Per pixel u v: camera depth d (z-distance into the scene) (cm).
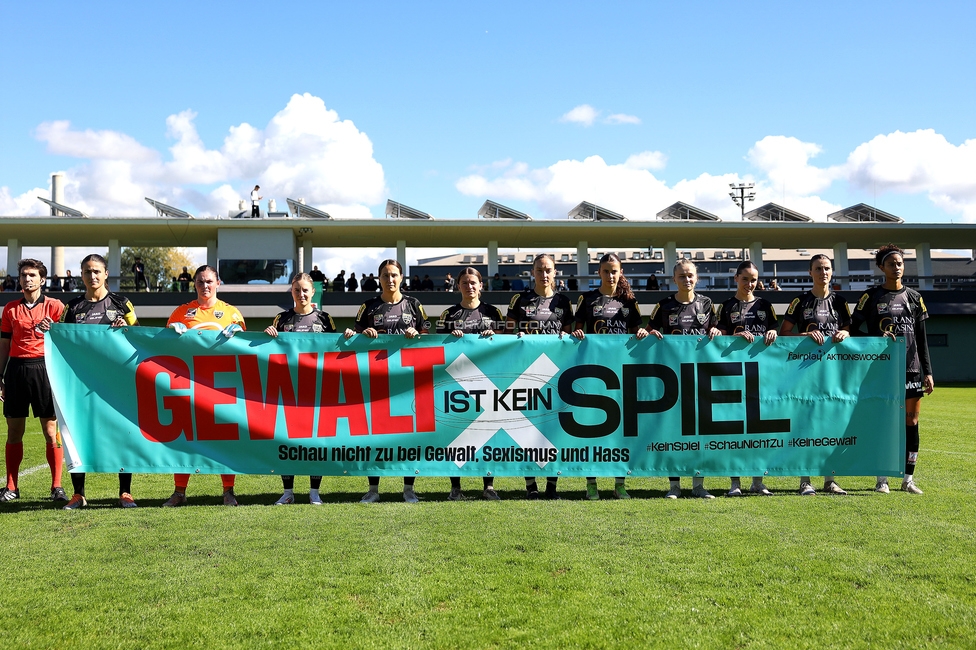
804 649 271
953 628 287
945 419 1197
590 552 382
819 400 551
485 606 311
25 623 295
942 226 2683
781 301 2527
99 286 538
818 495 540
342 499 541
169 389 527
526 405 539
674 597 320
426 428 536
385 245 2956
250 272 2506
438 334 539
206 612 306
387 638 281
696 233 2717
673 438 542
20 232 2555
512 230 2630
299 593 326
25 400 532
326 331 559
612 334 543
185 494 532
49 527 440
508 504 505
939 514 469
